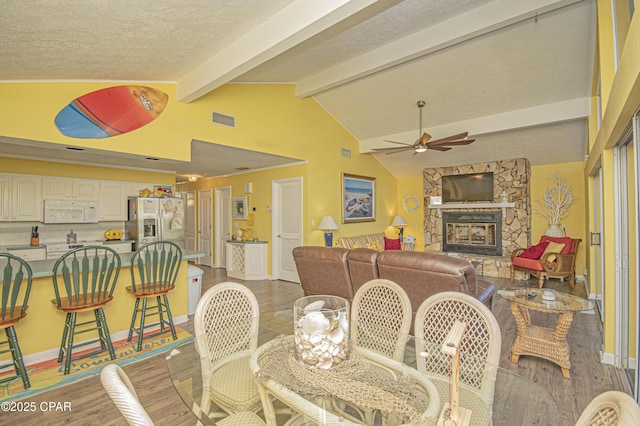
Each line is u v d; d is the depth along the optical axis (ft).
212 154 17.01
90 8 6.04
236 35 9.00
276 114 17.47
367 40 13.39
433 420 3.75
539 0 10.35
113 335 10.78
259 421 4.33
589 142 15.14
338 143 22.03
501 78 15.12
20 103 9.06
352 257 10.37
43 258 14.89
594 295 15.43
